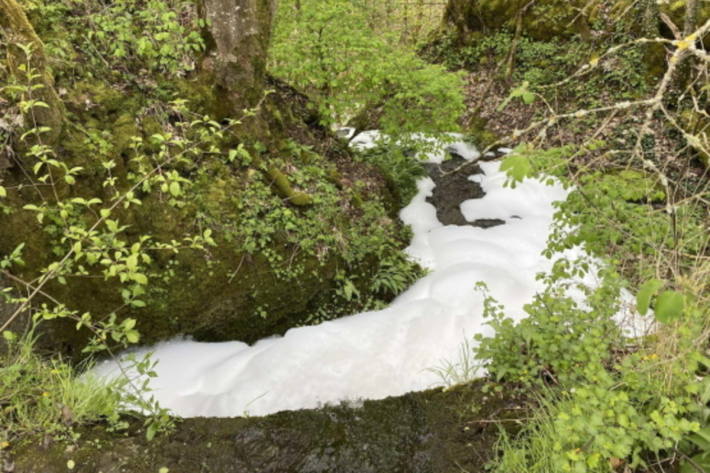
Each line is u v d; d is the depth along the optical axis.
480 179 6.98
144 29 4.41
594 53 7.88
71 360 3.48
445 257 5.30
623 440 2.08
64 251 3.35
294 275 4.23
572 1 8.38
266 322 4.23
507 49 8.99
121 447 2.87
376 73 5.21
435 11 12.56
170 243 3.77
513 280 4.71
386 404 3.49
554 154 2.80
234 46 4.36
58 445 2.76
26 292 3.26
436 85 5.41
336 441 3.18
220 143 4.41
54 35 3.82
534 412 2.95
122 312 3.63
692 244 2.65
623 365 2.57
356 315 4.45
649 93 6.93
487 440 3.03
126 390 3.25
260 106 4.91
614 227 2.68
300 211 4.59
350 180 5.69
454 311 4.38
